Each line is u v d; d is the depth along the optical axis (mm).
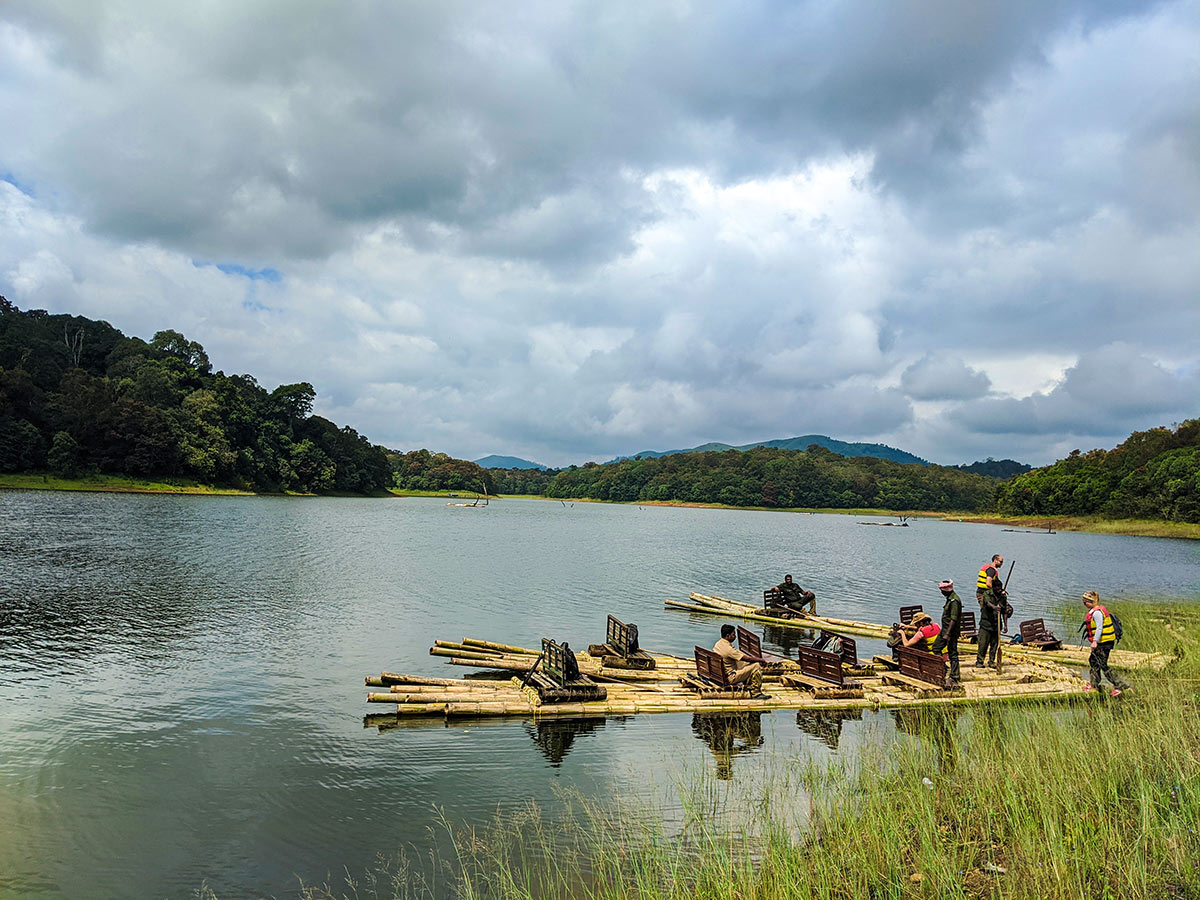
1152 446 152375
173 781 12367
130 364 146625
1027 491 178375
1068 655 24219
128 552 44312
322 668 20297
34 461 115812
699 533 100812
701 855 9305
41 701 16500
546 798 11742
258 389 170875
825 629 29500
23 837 10297
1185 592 43500
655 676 19875
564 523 118375
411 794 11906
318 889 8969
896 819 9703
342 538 65000
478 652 21328
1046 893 7273
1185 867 7449
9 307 156750
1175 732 11453
